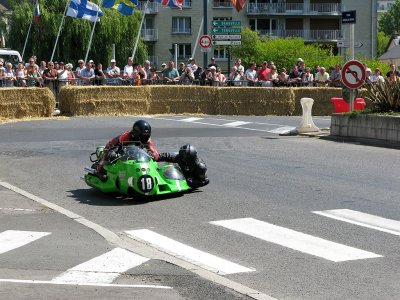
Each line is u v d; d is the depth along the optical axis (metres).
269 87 31.00
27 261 7.87
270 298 6.46
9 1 65.75
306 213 10.50
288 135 22.03
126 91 29.64
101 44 64.19
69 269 7.52
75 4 37.06
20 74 30.31
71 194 12.48
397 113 19.56
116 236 9.12
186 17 85.56
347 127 20.44
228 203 11.38
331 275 7.30
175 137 21.09
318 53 70.19
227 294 6.60
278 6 85.25
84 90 28.88
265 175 14.08
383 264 7.69
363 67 20.48
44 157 16.98
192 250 8.41
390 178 13.49
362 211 10.55
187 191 12.55
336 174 14.06
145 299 6.45
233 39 33.47
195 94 30.78
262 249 8.44
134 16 66.81
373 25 85.25
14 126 24.41
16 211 10.75
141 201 11.74
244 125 25.42
